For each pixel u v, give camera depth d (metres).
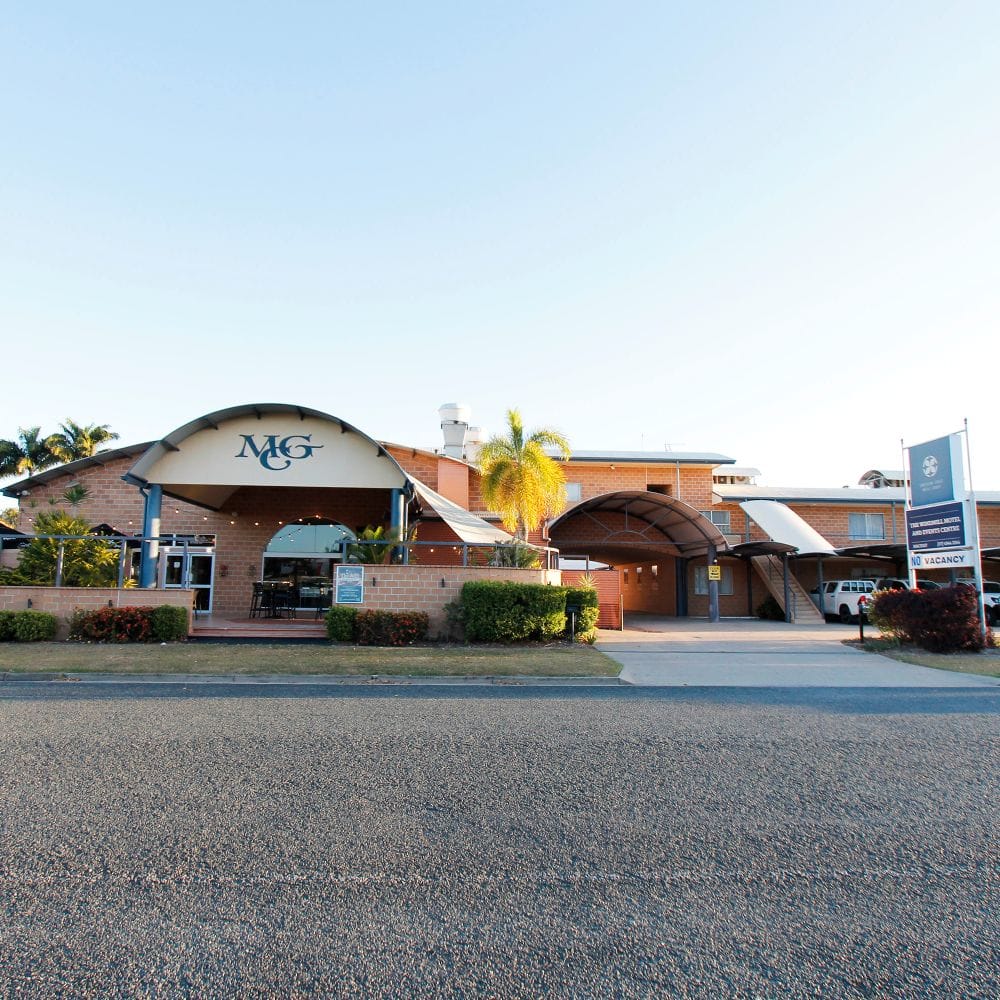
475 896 4.11
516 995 3.19
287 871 4.41
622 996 3.19
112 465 24.34
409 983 3.27
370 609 17.34
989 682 12.72
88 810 5.39
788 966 3.43
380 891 4.16
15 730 7.99
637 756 7.11
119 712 9.12
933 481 18.78
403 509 19.41
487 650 15.84
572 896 4.12
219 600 23.42
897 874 4.44
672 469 35.22
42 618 16.41
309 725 8.45
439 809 5.51
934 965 3.44
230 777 6.25
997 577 36.00
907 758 7.11
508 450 24.28
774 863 4.60
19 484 23.78
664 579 37.28
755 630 24.08
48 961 3.41
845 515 36.06
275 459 18.36
